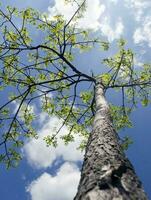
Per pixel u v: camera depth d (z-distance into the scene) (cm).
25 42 906
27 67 922
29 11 898
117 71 919
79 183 304
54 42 972
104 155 342
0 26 870
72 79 936
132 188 257
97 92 765
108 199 237
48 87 948
